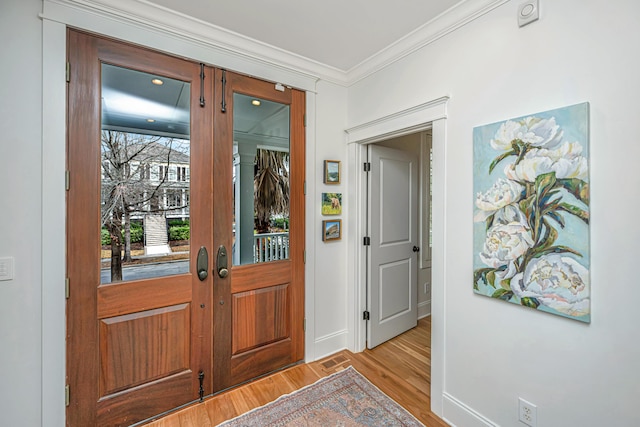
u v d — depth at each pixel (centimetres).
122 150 167
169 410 179
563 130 126
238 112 204
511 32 145
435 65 183
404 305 299
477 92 160
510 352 146
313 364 235
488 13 155
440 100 176
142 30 167
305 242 236
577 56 123
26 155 142
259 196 213
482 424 157
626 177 111
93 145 157
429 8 168
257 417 175
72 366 152
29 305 143
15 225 140
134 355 169
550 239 130
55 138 147
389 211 280
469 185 164
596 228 118
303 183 234
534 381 137
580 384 123
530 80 138
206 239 191
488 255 154
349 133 255
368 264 262
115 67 163
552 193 129
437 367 180
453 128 172
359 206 255
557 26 129
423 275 340
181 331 183
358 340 256
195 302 187
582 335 122
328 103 247
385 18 177
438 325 180
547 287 131
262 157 214
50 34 145
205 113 190
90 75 156
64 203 150
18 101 140
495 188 150
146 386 172
